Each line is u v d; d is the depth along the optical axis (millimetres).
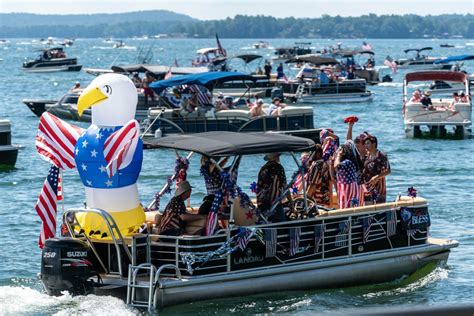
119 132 28328
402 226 31484
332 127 89562
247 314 27500
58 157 29625
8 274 32812
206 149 27625
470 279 31828
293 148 28531
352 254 30516
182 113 71750
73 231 28688
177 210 28375
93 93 28891
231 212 28031
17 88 161250
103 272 28391
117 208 28422
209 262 27812
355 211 30438
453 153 69125
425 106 79312
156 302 27078
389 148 72375
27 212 45188
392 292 30250
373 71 160500
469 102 79562
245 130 71562
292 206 30125
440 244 32438
